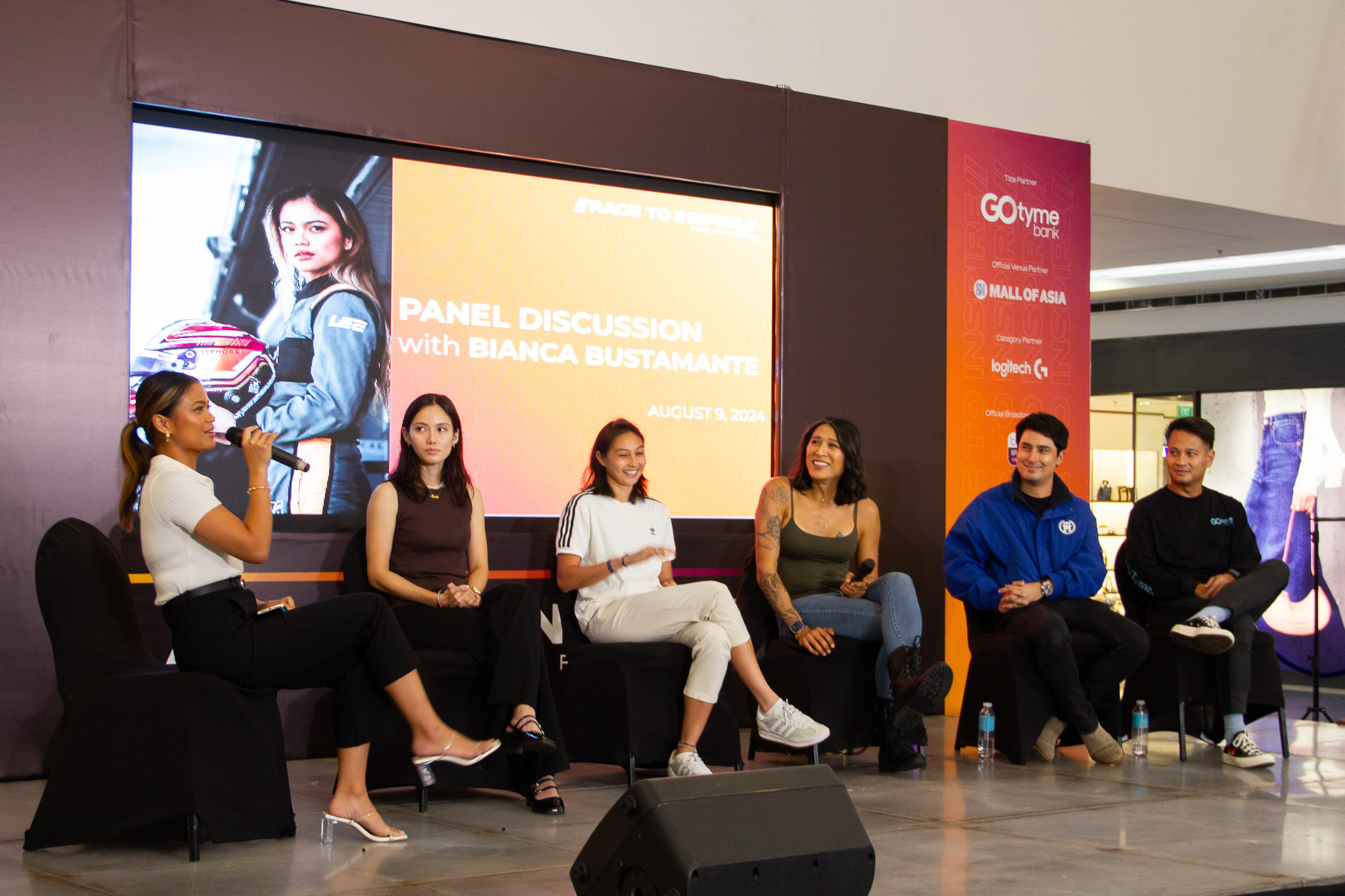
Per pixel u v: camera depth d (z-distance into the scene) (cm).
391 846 278
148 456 286
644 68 492
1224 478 1005
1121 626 414
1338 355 942
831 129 534
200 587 273
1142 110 657
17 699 377
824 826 195
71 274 390
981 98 603
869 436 538
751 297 516
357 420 435
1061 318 592
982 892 235
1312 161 729
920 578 547
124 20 399
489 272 462
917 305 553
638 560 387
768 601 409
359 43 437
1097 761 413
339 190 436
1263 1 705
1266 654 436
